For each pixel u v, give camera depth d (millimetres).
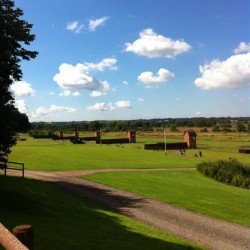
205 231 19047
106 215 20312
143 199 25953
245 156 62938
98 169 40375
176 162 50156
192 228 19484
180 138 113562
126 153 58438
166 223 20188
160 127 192500
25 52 19594
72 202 23016
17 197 21297
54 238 13266
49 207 20250
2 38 18672
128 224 18547
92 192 27594
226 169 39469
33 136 109250
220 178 37781
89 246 13039
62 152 57406
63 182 31312
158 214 22047
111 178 34156
